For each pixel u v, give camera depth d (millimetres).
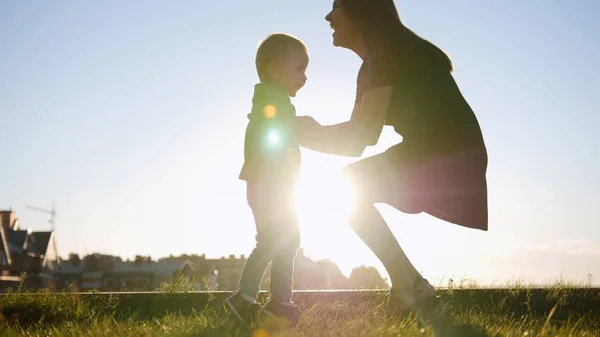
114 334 3596
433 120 3957
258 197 3873
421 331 3297
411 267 4012
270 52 4098
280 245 3846
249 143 3963
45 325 4609
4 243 45531
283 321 3658
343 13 4047
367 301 5039
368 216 4016
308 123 3967
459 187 3963
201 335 3428
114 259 50781
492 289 5445
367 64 4191
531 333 3641
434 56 4027
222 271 41781
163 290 5688
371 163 4094
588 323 4527
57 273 51625
